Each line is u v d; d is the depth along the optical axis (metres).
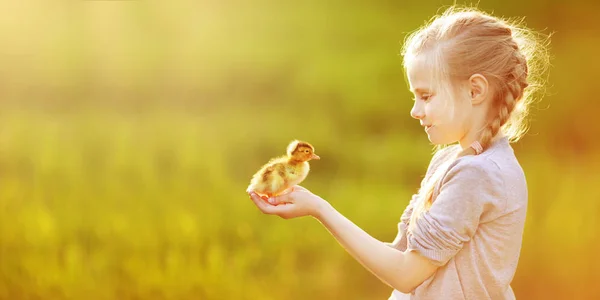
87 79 20.28
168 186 11.30
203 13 23.92
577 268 9.68
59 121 16.34
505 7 23.95
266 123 16.55
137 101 19.28
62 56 21.16
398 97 18.72
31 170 12.69
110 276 9.32
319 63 20.75
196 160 12.14
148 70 20.66
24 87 19.81
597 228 10.44
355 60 20.86
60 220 10.47
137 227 10.15
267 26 23.12
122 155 12.45
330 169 14.70
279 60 20.84
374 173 14.03
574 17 23.66
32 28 23.16
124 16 23.67
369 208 11.95
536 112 18.00
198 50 21.88
